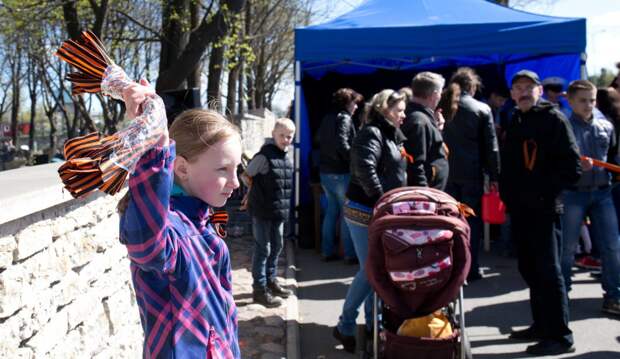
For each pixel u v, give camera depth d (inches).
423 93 179.3
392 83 413.7
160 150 52.9
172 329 58.6
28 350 87.1
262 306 200.7
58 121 1683.1
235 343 66.6
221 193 63.6
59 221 99.0
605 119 193.6
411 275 124.5
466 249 127.0
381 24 278.2
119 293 127.3
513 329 181.2
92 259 113.0
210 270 62.6
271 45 1028.5
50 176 108.2
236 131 64.7
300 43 275.1
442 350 129.0
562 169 154.2
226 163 62.7
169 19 404.5
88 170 48.4
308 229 294.0
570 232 189.5
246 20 666.2
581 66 268.4
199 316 60.2
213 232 65.9
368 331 163.9
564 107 264.1
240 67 663.1
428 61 389.7
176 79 376.8
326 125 259.0
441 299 128.0
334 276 246.5
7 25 490.9
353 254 263.4
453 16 285.6
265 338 172.9
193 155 61.7
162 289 59.2
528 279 166.2
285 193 200.2
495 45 268.4
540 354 162.2
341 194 258.5
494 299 211.8
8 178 106.1
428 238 124.3
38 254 91.6
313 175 308.8
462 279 127.3
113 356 122.5
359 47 272.7
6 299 81.4
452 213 129.6
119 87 54.3
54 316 96.3
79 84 58.4
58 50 57.5
